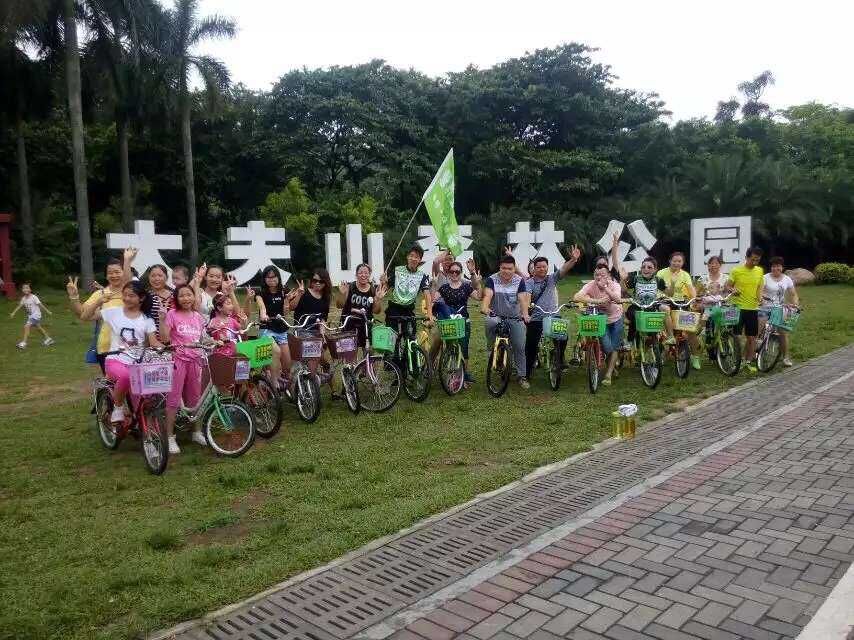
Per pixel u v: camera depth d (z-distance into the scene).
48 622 3.17
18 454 6.13
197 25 23.52
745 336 8.83
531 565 3.52
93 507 4.78
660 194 29.69
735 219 16.86
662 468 4.96
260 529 4.27
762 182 27.53
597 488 4.63
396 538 3.99
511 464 5.34
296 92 28.61
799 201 27.25
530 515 4.21
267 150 28.17
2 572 3.77
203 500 4.82
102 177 28.98
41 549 4.08
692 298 8.70
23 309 19.23
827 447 5.23
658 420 6.65
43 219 26.55
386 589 3.38
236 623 3.14
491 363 7.76
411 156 29.33
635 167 32.50
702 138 32.94
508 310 7.86
